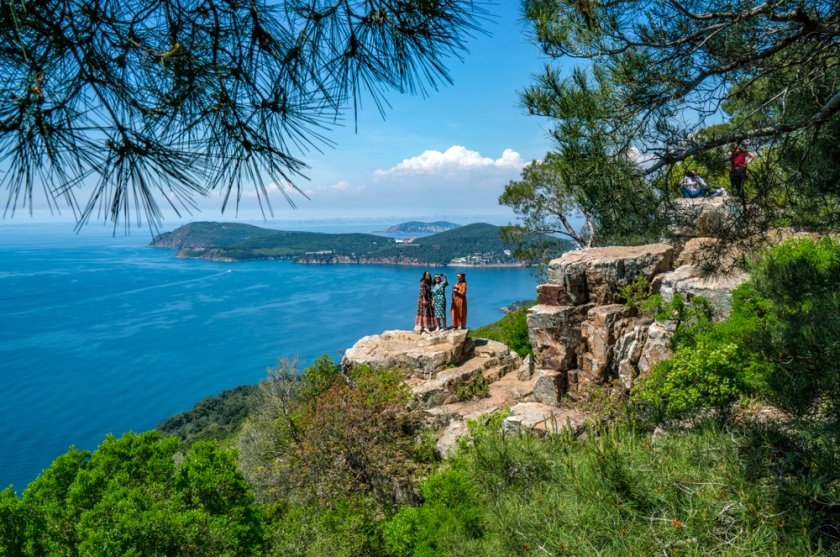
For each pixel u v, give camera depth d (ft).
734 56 17.46
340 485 54.54
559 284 49.70
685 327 39.65
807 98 19.12
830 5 15.37
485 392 59.67
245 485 43.06
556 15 19.12
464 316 71.10
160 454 42.47
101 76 5.36
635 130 19.54
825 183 20.42
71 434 335.88
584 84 19.51
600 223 23.72
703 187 30.45
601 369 45.57
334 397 59.62
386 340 72.49
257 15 6.16
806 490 13.24
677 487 15.30
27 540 32.78
